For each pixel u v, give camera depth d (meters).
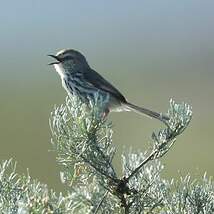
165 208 7.20
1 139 23.55
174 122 6.89
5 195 6.84
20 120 26.28
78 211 6.93
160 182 7.19
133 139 24.92
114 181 6.90
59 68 12.41
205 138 25.19
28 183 6.88
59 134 6.96
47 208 6.61
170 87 35.44
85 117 6.95
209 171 21.75
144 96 33.88
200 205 7.22
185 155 23.33
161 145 6.87
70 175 6.96
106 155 6.98
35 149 22.06
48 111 28.03
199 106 31.44
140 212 6.99
